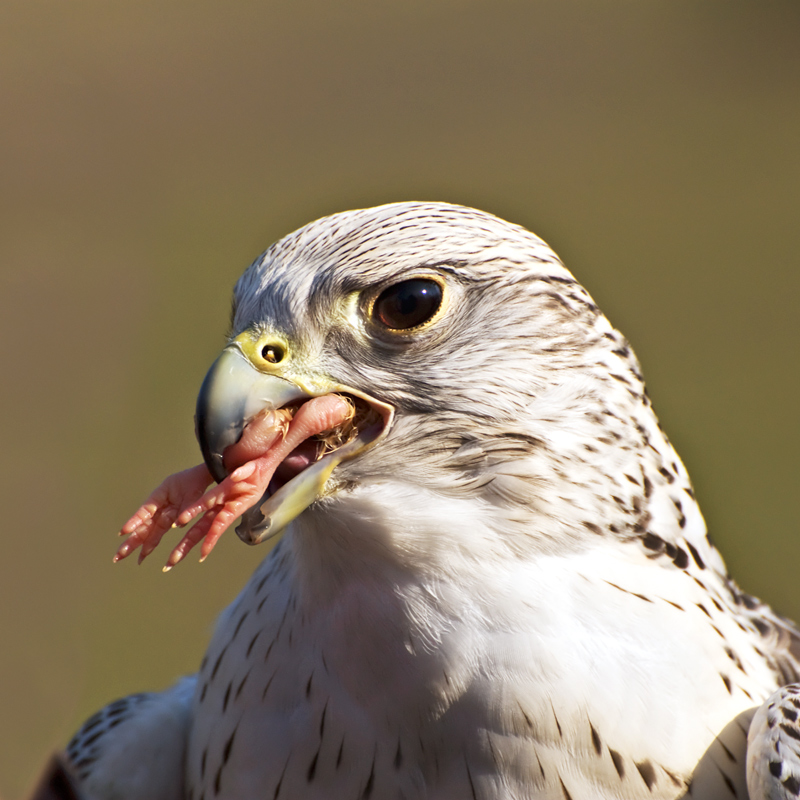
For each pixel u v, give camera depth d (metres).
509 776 3.11
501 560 3.12
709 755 3.11
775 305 8.30
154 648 4.83
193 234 8.55
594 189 10.30
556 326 3.13
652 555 3.13
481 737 3.11
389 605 3.12
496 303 3.13
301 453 3.13
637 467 3.13
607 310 8.41
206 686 3.15
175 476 3.12
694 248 9.16
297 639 3.13
